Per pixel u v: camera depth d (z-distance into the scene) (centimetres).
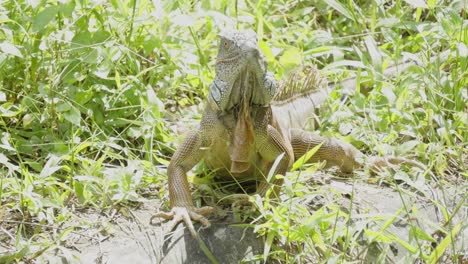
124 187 720
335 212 674
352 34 1039
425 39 934
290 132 782
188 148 706
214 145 712
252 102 689
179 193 694
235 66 662
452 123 877
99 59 823
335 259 634
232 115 692
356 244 673
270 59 899
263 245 669
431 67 906
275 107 819
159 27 877
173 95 884
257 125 694
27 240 660
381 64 918
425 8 1039
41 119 784
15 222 685
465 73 895
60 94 792
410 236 667
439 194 773
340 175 807
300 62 916
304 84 882
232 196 700
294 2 1070
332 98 898
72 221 692
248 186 757
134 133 796
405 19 1023
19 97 830
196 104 887
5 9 838
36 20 791
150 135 792
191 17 880
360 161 799
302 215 692
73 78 814
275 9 1047
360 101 875
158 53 893
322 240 661
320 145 723
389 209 741
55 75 817
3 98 778
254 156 721
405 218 732
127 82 829
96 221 693
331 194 753
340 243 678
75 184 714
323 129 861
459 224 669
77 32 843
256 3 1016
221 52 676
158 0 852
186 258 652
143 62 891
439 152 809
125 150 776
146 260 648
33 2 820
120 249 655
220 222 687
